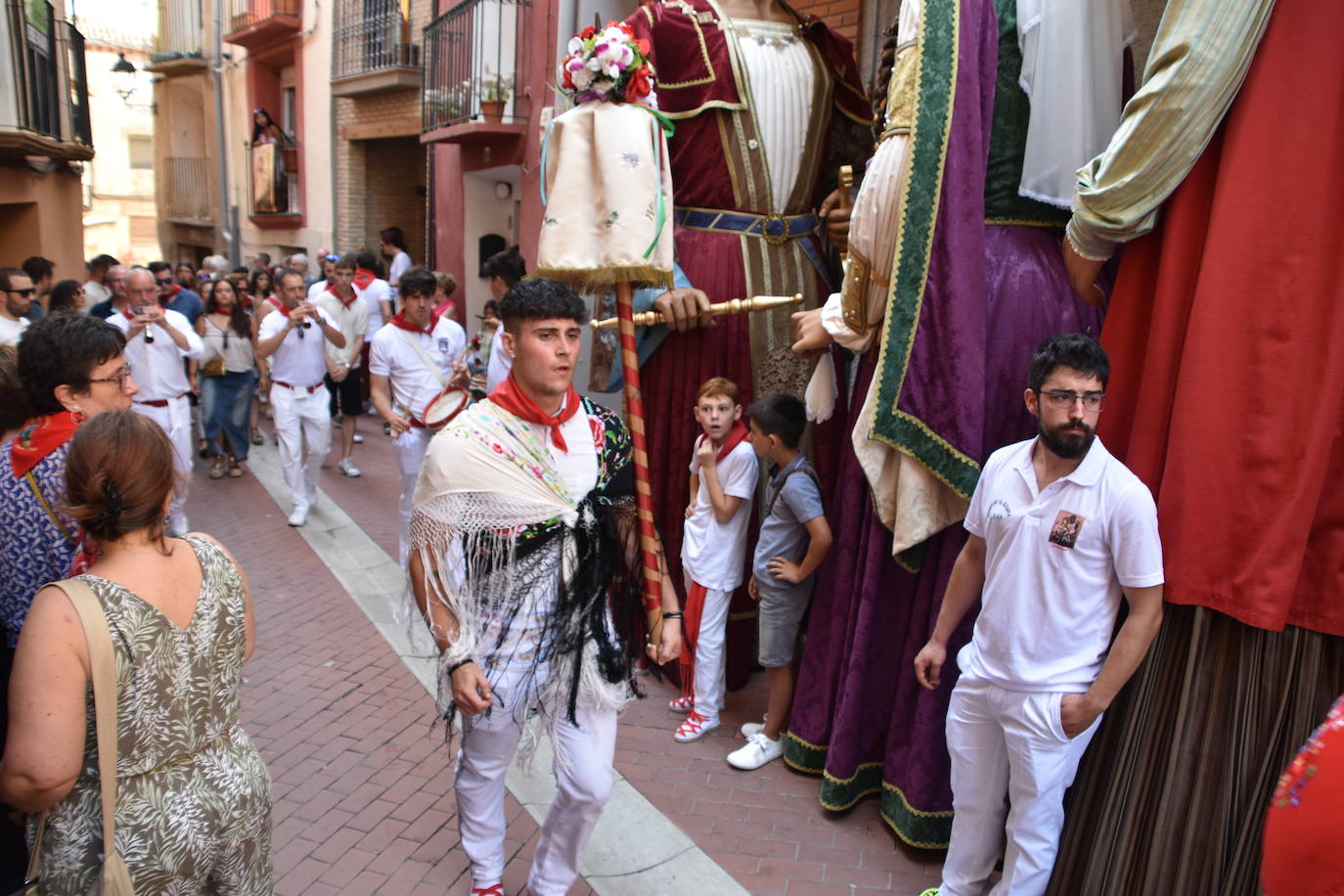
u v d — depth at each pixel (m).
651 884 3.19
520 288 2.56
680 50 4.41
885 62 3.89
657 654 2.87
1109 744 2.79
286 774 3.86
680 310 4.34
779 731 4.05
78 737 1.88
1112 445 2.88
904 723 3.45
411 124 14.70
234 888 2.22
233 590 2.21
